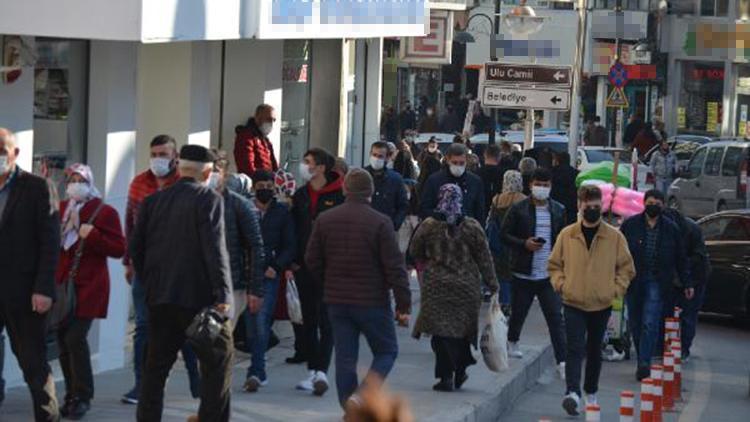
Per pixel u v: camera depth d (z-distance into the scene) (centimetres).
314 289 2083
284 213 2078
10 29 1895
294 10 2517
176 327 1577
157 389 1588
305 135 3722
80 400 1773
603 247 2103
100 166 2167
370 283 1775
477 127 7319
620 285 2108
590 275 2100
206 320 1533
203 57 2717
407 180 3969
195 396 1938
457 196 2103
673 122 9906
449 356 2114
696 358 2881
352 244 1772
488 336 2136
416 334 2133
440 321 2102
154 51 2658
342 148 3912
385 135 7519
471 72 9056
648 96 9906
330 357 2061
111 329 2219
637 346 2541
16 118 1972
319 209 2105
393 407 629
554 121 9125
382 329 1786
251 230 1873
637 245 2484
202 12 2098
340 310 1783
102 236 1736
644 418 1870
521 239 2395
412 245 2128
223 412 1573
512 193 2889
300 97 3656
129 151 2222
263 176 2067
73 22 1888
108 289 1769
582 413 2195
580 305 2114
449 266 2098
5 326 1614
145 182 1894
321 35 2677
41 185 1561
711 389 2514
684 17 9838
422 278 2130
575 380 2144
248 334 2067
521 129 8162
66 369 1794
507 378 2289
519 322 2486
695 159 5862
